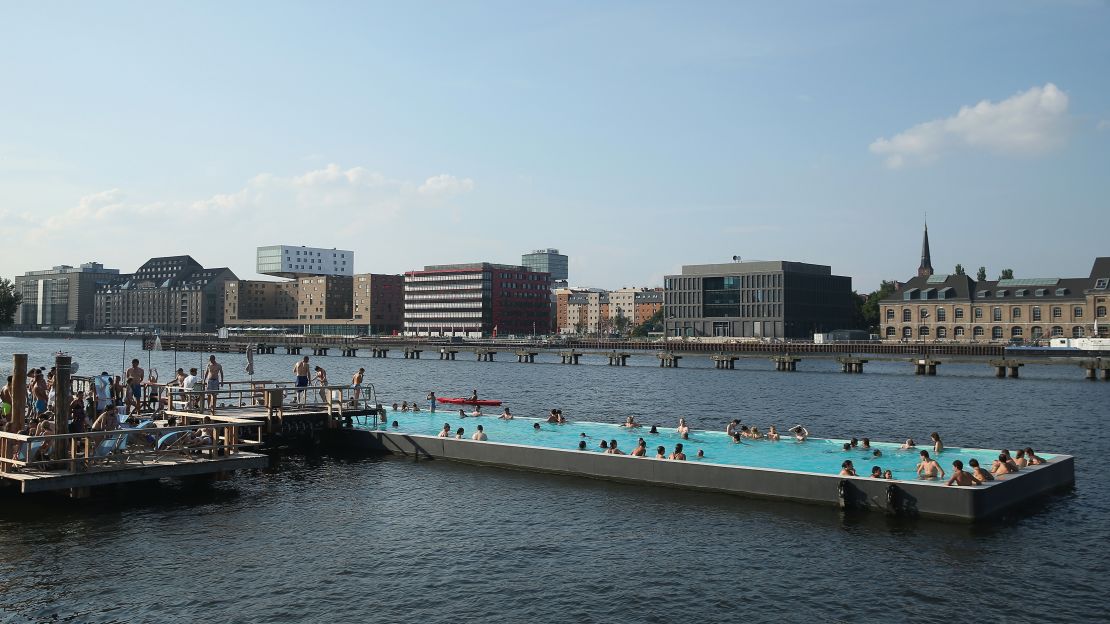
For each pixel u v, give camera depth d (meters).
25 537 29.59
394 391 95.69
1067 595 24.16
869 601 23.72
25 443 32.59
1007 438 55.28
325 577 25.78
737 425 48.41
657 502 34.75
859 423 63.88
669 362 151.25
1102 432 58.12
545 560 27.44
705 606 23.41
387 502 35.25
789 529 30.55
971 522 30.92
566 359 173.25
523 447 41.59
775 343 178.38
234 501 35.41
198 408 46.28
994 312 183.88
